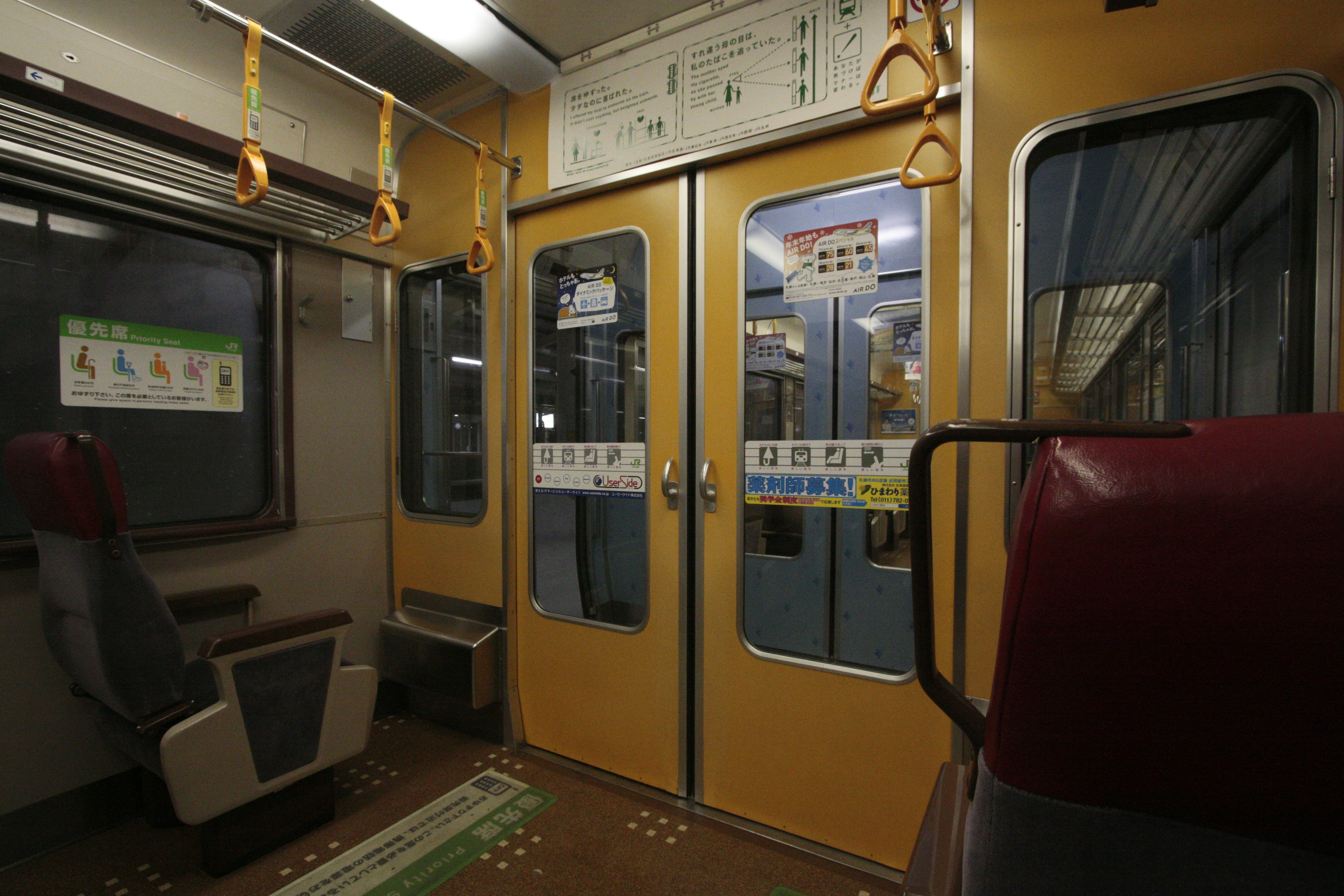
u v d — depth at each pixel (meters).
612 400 2.46
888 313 1.91
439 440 3.04
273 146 2.56
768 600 2.13
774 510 2.12
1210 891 0.41
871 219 1.93
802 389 2.05
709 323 2.20
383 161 2.01
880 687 1.90
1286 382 1.44
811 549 2.06
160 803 2.15
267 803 1.99
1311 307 1.38
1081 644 0.43
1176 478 0.41
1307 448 0.39
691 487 2.25
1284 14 1.38
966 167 1.72
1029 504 0.46
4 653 1.98
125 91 2.11
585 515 2.53
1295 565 0.37
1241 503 0.39
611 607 2.48
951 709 0.62
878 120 1.87
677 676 2.28
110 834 2.13
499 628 2.72
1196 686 0.40
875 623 1.96
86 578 1.69
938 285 1.79
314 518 2.82
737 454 2.14
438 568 2.96
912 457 0.58
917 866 0.89
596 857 1.98
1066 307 1.65
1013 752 0.47
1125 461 0.44
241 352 2.59
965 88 1.71
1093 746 0.43
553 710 2.62
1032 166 1.66
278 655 1.94
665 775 2.32
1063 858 0.45
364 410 3.03
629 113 2.31
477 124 2.77
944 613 1.80
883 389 1.92
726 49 2.10
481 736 2.81
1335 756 0.37
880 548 1.96
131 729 1.88
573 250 2.53
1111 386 1.62
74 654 1.85
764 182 2.08
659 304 2.30
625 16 2.21
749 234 2.12
